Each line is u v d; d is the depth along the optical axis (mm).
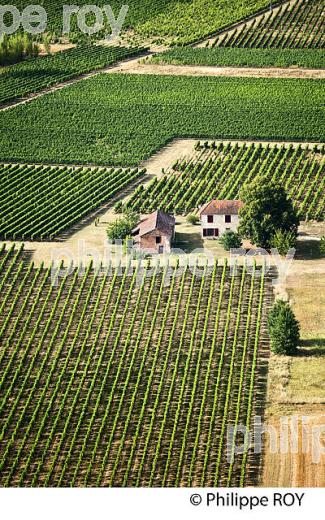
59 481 181750
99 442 189375
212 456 185250
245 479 180250
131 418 194500
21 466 185625
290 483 178625
